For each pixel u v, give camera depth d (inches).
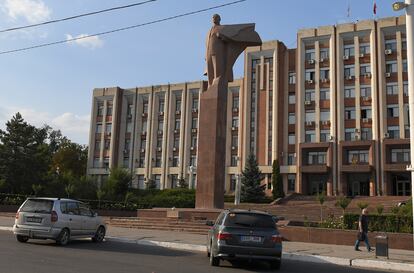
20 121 2012.8
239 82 2527.1
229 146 2486.5
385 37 2174.0
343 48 2253.9
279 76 2358.5
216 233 480.1
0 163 1905.8
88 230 665.6
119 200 2070.6
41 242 634.2
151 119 2810.0
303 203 1878.7
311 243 772.0
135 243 716.0
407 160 2032.5
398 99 2092.8
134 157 2817.4
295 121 2304.4
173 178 2677.2
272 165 2245.3
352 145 2111.2
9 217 1185.4
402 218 791.1
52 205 611.8
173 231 914.7
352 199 1888.5
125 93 2938.0
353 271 495.2
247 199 2075.5
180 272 408.2
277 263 479.8
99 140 2923.2
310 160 2235.5
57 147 3730.3
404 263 535.2
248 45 1139.9
